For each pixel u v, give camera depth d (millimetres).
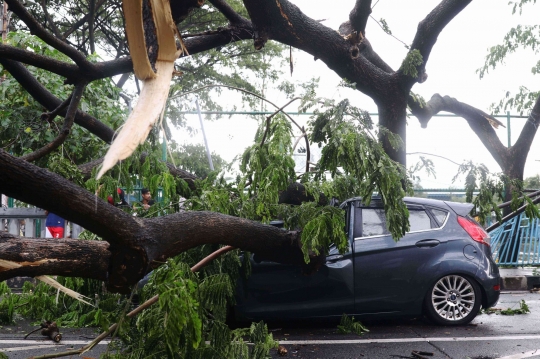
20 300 6152
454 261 6840
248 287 6523
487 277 6914
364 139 4805
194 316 3299
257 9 6477
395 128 7594
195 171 9586
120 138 2691
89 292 5496
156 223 3617
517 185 6523
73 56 5508
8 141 9055
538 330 6711
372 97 7625
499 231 11609
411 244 6809
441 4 7180
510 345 5918
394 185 4734
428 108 9852
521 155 12422
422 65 7434
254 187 5289
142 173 5688
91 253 3465
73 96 5867
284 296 6559
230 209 5527
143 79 3055
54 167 6141
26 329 6676
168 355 3445
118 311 4305
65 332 6520
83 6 22828
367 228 6805
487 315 7777
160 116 2943
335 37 7074
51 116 6691
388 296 6688
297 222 5371
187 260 5305
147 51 3145
